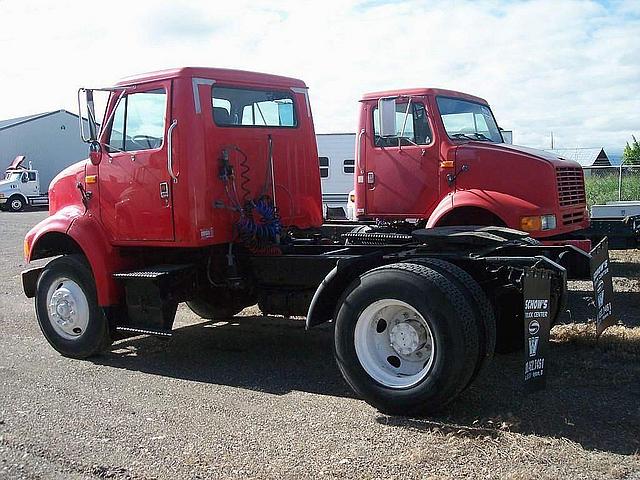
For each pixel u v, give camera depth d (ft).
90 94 22.12
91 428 16.22
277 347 23.97
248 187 22.53
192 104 20.95
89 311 22.61
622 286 31.42
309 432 15.65
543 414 16.26
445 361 15.80
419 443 14.82
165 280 21.45
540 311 16.40
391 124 28.55
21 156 147.43
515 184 27.91
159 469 13.87
